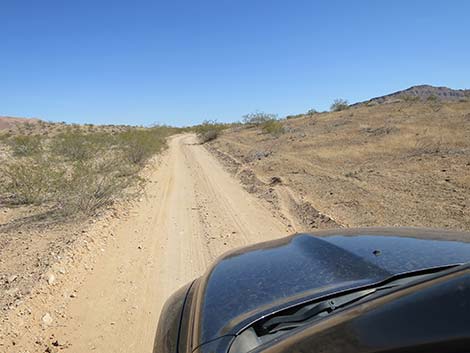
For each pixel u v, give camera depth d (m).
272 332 2.35
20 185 14.39
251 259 3.42
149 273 7.31
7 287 6.24
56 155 22.22
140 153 25.50
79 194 12.27
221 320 2.55
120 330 5.35
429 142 22.62
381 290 2.55
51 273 6.62
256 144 36.41
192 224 10.77
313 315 2.41
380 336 1.51
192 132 104.62
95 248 8.54
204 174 21.08
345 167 18.66
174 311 3.22
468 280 1.54
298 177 17.17
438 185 12.79
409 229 3.82
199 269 7.43
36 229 10.16
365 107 53.94
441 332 1.38
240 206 12.75
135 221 11.24
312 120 48.53
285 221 10.47
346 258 3.02
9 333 5.03
